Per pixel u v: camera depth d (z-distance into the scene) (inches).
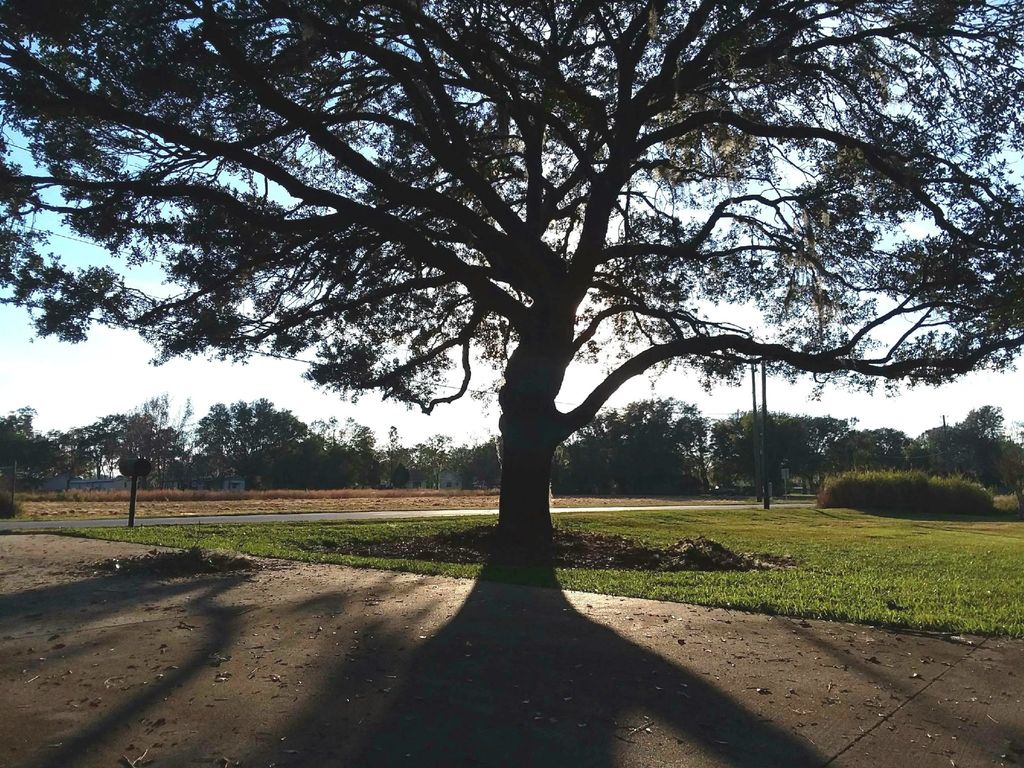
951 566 554.9
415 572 448.5
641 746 187.6
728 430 4165.8
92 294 533.6
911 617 327.3
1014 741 191.3
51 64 481.4
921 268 553.6
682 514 1392.7
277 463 4094.5
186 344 571.8
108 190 508.4
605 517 1250.0
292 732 194.2
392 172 625.6
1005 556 635.5
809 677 239.5
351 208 521.0
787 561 591.8
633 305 676.1
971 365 568.4
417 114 605.6
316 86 577.9
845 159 591.2
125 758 177.6
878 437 4566.9
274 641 276.2
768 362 634.8
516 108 560.7
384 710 209.8
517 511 615.2
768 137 576.4
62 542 592.4
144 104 492.1
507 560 550.0
